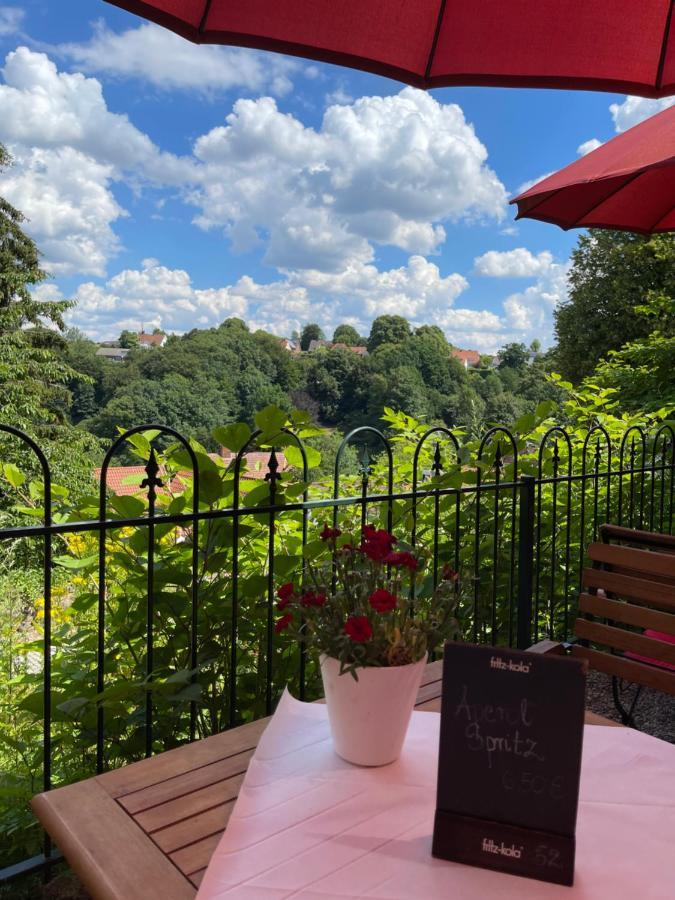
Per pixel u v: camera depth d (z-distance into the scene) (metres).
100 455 19.92
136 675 2.09
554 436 3.75
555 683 0.76
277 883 0.74
